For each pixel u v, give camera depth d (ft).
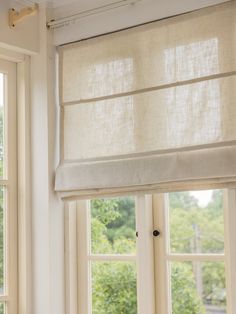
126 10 9.65
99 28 9.96
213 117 8.66
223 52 8.65
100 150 9.86
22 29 10.25
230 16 8.61
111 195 9.71
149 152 9.26
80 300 10.44
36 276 10.21
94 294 10.49
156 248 9.77
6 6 10.02
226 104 8.55
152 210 9.86
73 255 10.46
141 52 9.52
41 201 10.27
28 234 10.30
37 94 10.49
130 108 9.57
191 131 8.85
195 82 8.89
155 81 9.32
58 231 10.29
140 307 9.55
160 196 9.79
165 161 8.99
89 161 9.94
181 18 9.09
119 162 9.52
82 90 10.18
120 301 10.25
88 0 10.13
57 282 10.18
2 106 10.46
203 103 8.77
